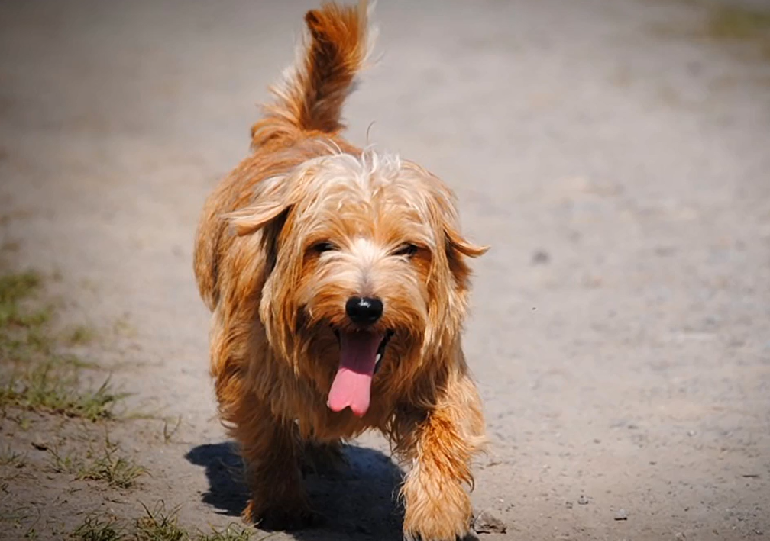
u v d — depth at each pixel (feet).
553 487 31.12
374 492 31.30
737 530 28.27
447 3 142.61
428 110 89.45
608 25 124.26
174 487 30.35
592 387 38.78
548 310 47.34
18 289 47.47
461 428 25.89
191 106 93.97
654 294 48.96
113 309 46.83
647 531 28.30
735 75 99.09
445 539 24.81
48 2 150.20
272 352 26.68
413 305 24.59
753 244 55.72
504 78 100.73
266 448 28.22
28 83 102.06
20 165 73.61
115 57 115.24
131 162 75.36
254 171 29.68
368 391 24.73
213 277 30.12
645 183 68.23
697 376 39.47
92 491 29.25
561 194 66.49
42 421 34.04
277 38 125.39
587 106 89.97
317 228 24.70
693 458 32.81
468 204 64.39
